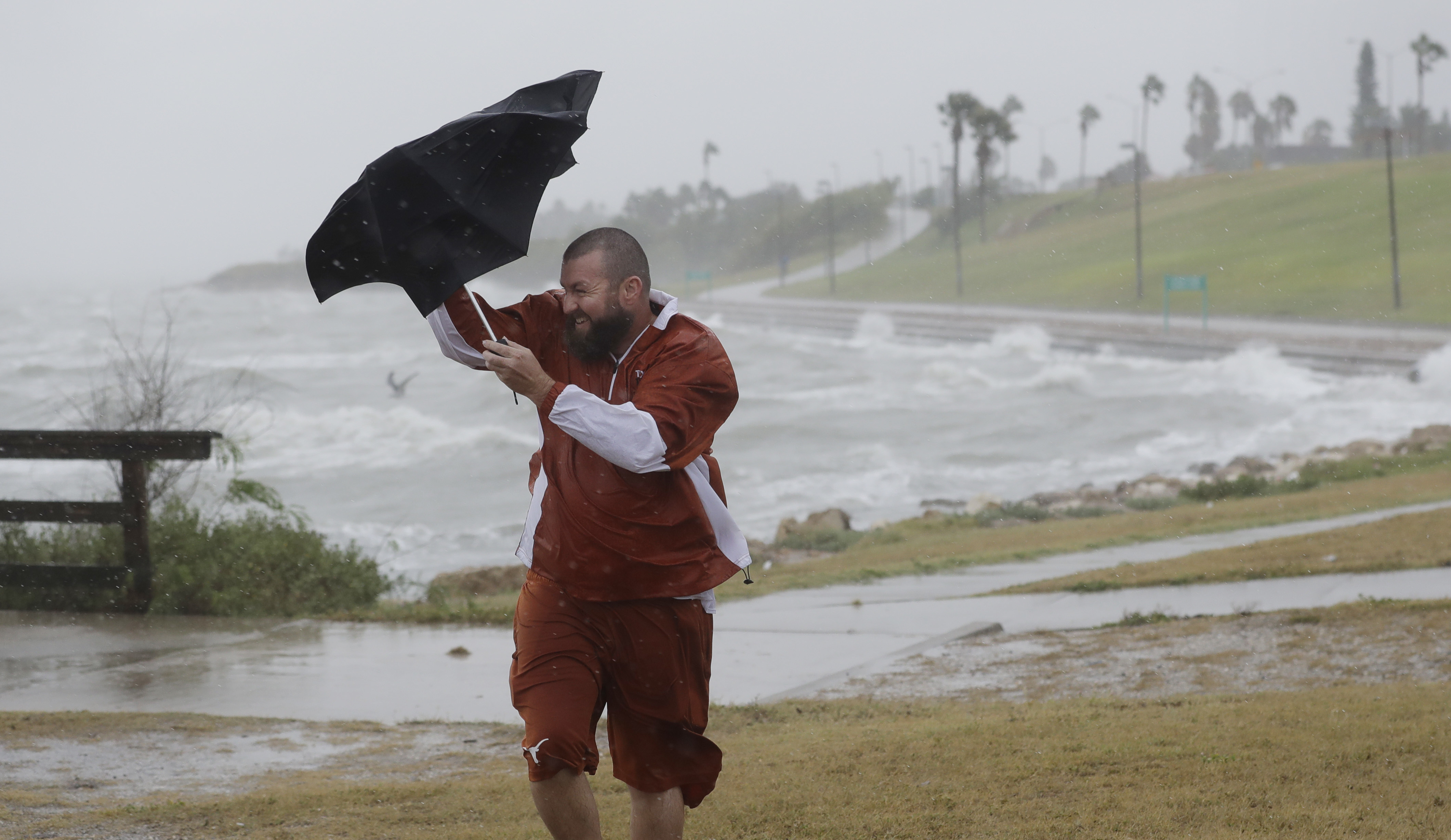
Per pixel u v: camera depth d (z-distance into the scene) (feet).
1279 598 66.39
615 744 23.48
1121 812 28.19
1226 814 27.53
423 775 38.17
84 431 69.26
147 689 51.83
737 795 32.30
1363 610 58.65
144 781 37.73
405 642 62.44
